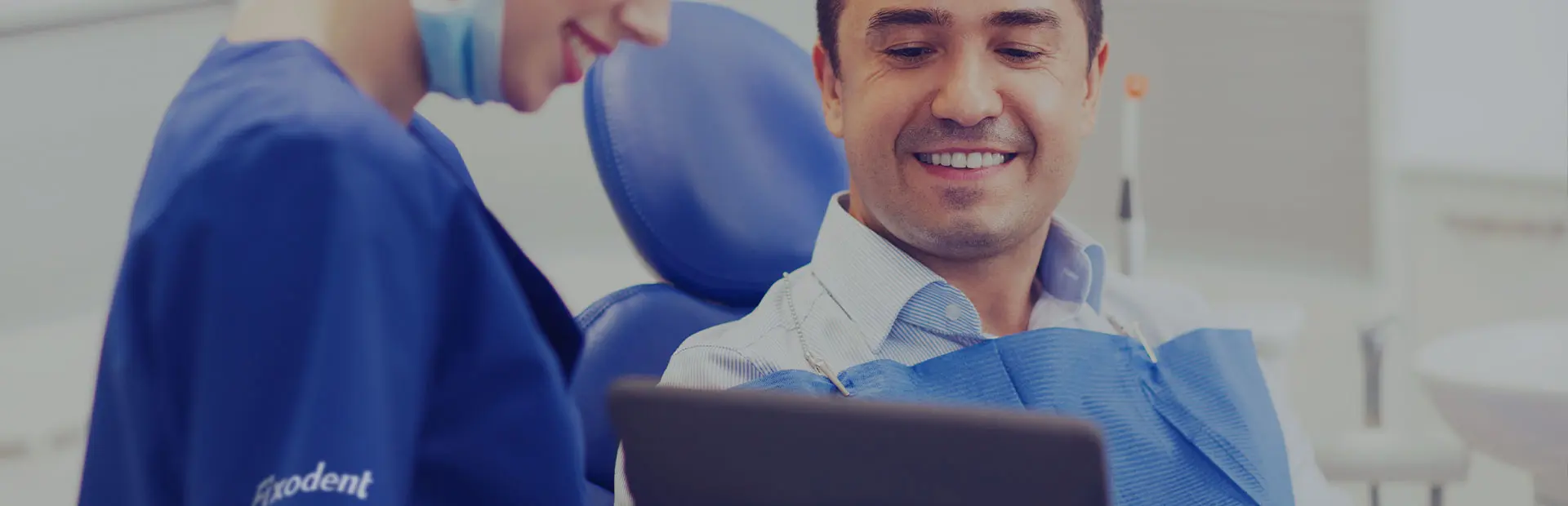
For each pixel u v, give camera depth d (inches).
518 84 42.2
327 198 32.4
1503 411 54.7
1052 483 24.6
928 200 45.9
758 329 47.1
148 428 33.8
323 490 30.8
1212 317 52.2
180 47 60.6
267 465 31.3
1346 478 55.7
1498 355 59.1
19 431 61.5
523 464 36.2
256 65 35.2
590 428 48.7
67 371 61.6
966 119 44.8
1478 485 76.4
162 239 33.1
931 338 46.2
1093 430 24.1
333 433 31.1
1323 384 82.0
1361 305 83.6
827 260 47.4
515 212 63.2
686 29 51.2
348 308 31.9
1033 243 47.8
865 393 44.3
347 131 33.5
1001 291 48.2
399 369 32.9
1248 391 49.8
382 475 31.7
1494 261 81.3
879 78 45.9
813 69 54.2
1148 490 45.4
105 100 60.2
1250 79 81.9
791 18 65.8
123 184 60.7
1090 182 80.0
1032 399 44.8
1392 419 81.7
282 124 33.1
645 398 27.1
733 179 50.9
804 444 25.9
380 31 39.1
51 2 58.9
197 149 33.6
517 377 36.1
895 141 45.9
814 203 52.9
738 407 26.2
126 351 33.9
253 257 32.0
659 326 50.3
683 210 50.0
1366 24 82.9
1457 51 83.4
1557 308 78.9
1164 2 80.2
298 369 31.5
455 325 35.5
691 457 27.0
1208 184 82.4
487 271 35.5
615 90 49.8
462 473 35.7
